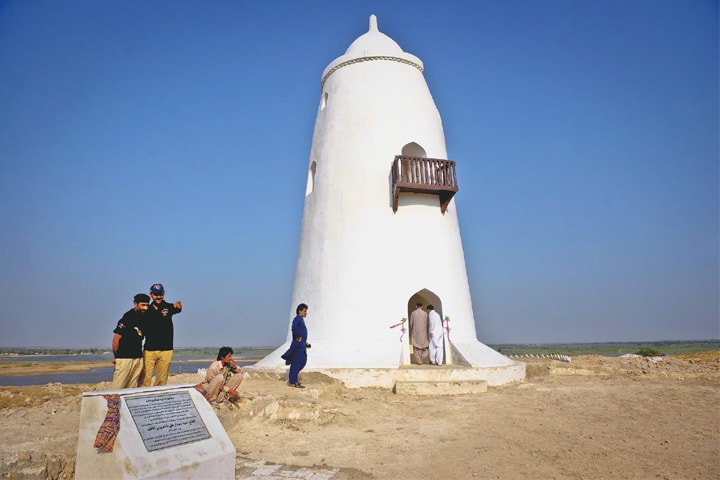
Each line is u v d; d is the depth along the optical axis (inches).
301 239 658.8
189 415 215.5
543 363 690.8
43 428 296.2
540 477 239.5
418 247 586.6
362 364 518.6
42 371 1649.9
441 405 415.8
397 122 631.8
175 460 192.5
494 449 284.8
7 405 442.9
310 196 658.2
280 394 384.8
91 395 200.1
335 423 342.6
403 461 261.6
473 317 637.3
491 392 480.7
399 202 598.2
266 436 305.1
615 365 710.5
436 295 580.7
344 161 622.2
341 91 660.1
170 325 329.7
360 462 259.0
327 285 582.2
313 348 551.8
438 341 555.8
